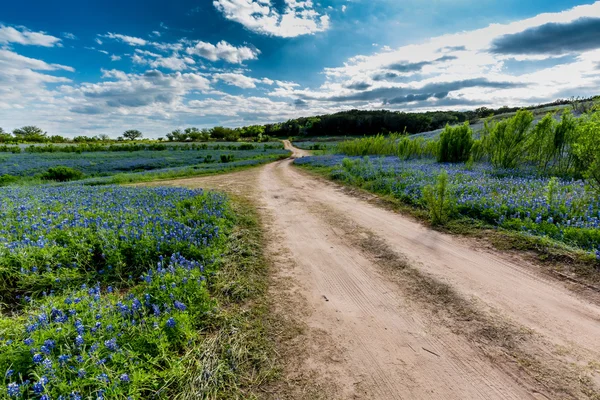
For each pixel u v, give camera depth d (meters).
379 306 4.20
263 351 3.32
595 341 3.32
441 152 19.95
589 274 4.63
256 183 17.97
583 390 2.70
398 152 26.94
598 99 12.16
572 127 11.98
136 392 2.62
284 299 4.43
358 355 3.26
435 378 2.92
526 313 3.88
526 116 13.88
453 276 4.96
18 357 2.73
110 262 5.01
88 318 3.38
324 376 2.98
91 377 2.58
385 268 5.39
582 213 6.66
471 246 6.22
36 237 5.36
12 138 102.88
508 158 14.66
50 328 3.14
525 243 5.88
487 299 4.23
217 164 35.47
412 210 9.21
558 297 4.19
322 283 4.91
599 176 7.49
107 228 5.95
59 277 4.48
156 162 40.28
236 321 3.83
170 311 3.63
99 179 23.22
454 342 3.40
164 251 5.47
